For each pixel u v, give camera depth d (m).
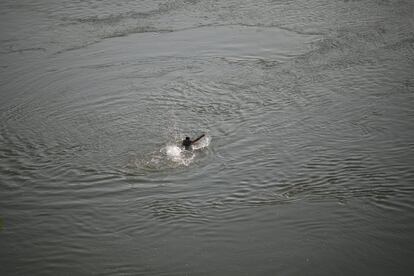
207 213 16.14
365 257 14.16
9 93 24.20
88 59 27.44
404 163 17.77
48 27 32.16
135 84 24.47
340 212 15.73
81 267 14.46
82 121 21.61
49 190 17.53
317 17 31.11
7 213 16.55
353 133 19.69
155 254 14.78
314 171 17.72
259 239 15.04
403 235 14.78
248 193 16.91
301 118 20.94
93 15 33.75
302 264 14.09
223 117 21.34
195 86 24.03
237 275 13.91
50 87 24.62
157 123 21.14
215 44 28.36
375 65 24.89
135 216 16.22
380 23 29.53
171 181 17.62
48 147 19.83
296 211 15.94
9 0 37.34
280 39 28.48
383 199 16.12
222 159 18.62
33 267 14.50
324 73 24.52
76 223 16.08
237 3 34.38
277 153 18.80
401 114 20.67
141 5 35.12
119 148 19.58
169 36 29.80
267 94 22.97
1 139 20.45
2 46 29.62
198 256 14.61
